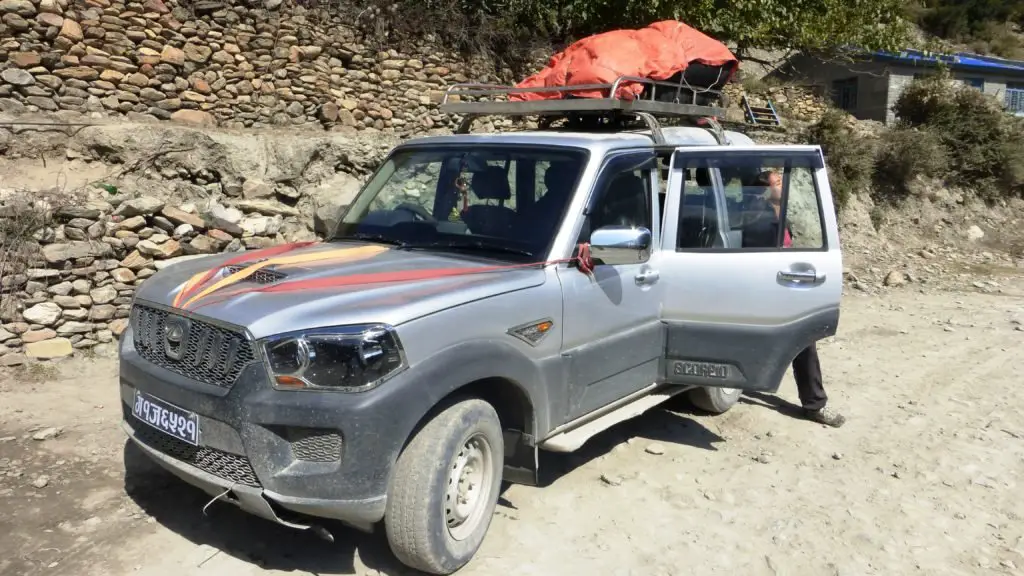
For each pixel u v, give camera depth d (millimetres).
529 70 14180
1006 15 41000
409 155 5059
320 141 9812
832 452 5523
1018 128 20844
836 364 7914
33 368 6102
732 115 17203
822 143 17328
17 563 3582
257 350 3203
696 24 14438
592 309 4293
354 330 3199
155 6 9578
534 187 4430
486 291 3693
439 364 3365
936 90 20828
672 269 4875
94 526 3951
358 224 4824
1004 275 14312
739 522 4406
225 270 3898
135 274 6984
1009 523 4578
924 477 5160
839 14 15992
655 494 4691
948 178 19453
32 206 6500
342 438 3164
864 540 4266
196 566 3652
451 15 12875
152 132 8648
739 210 4984
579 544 4043
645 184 4824
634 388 4809
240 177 9109
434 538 3426
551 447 4121
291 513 3318
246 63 10453
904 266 14867
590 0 14180
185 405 3414
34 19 8633
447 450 3430
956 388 7203
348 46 11414
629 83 5562
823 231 4934
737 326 4840
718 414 6207
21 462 4609
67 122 8742
